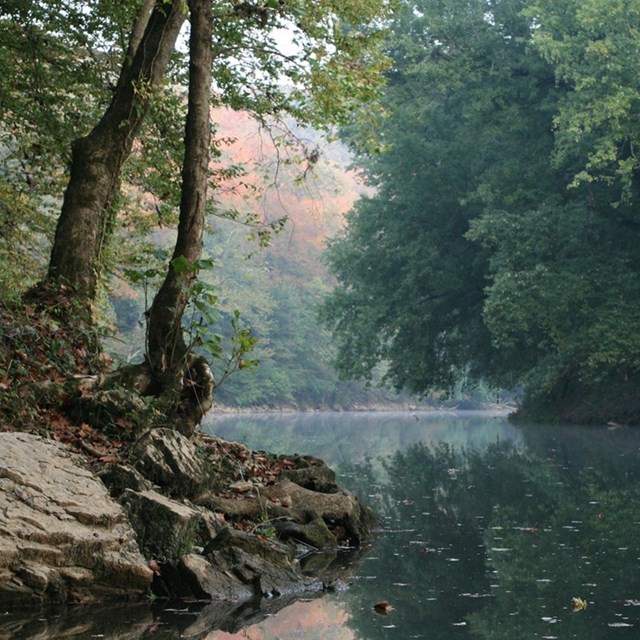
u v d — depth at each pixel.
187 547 6.58
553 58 31.88
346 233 41.75
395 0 14.19
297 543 8.36
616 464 16.78
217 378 71.25
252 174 59.81
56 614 5.47
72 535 5.89
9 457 6.30
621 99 29.20
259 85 16.86
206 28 10.21
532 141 36.22
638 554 7.57
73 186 12.53
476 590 6.25
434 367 41.69
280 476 9.90
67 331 11.04
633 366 35.53
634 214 35.03
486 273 39.50
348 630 5.10
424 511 10.90
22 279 15.54
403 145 38.62
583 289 32.28
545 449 21.56
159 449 7.90
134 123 12.80
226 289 69.38
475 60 35.84
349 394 86.69
